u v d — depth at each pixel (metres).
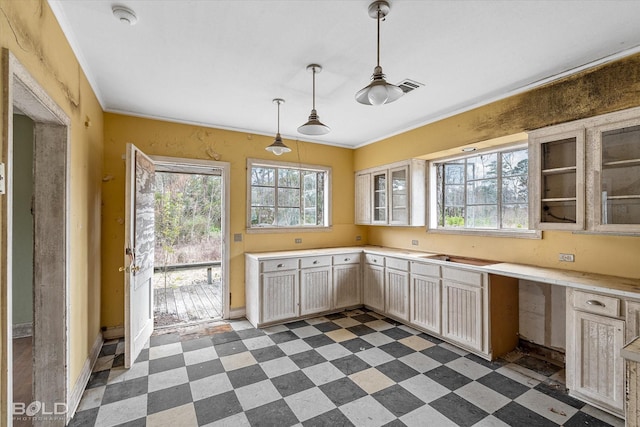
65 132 1.91
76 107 2.15
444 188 3.94
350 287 4.14
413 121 3.70
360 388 2.28
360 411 2.01
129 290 2.59
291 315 3.69
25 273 3.35
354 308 4.25
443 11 1.73
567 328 2.21
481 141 3.08
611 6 1.69
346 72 2.47
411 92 2.86
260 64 2.35
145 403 2.10
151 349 2.95
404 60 2.29
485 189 3.44
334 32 1.94
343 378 2.42
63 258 1.89
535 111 2.65
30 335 3.36
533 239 2.90
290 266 3.69
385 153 4.32
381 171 4.32
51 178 1.87
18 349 3.03
